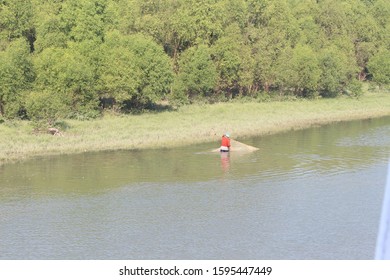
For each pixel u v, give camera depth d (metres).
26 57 110.75
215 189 67.56
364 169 77.88
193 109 133.00
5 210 59.81
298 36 177.50
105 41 126.94
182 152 89.12
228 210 59.75
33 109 98.75
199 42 147.75
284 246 49.88
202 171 76.38
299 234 52.78
